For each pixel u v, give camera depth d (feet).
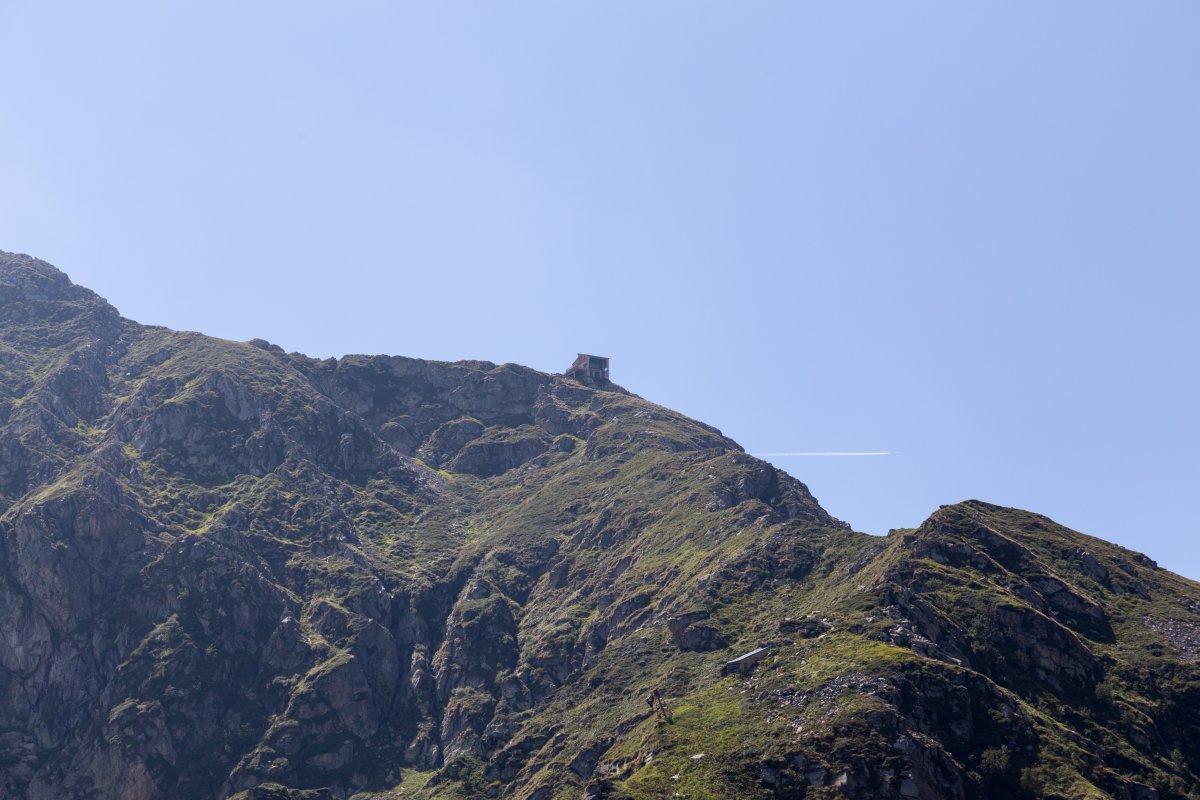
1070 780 638.12
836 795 614.34
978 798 639.76
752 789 633.61
